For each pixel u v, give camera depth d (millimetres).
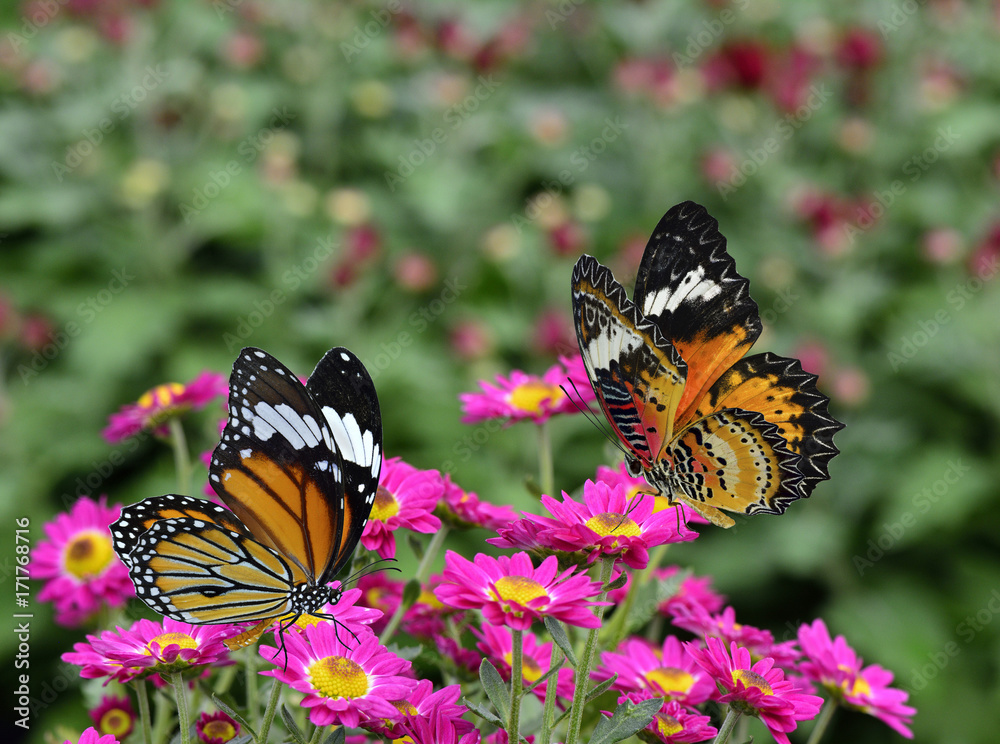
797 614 1039
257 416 460
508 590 442
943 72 1254
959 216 1252
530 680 479
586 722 483
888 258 1264
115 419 556
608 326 480
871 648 957
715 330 494
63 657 450
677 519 459
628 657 489
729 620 510
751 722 680
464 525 500
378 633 502
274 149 1231
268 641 480
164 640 451
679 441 493
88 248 1234
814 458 487
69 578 515
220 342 1207
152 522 458
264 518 456
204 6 1417
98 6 1236
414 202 1243
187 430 978
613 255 1229
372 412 461
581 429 1060
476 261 1253
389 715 437
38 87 1260
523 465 1053
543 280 1260
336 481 459
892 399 1116
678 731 460
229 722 472
